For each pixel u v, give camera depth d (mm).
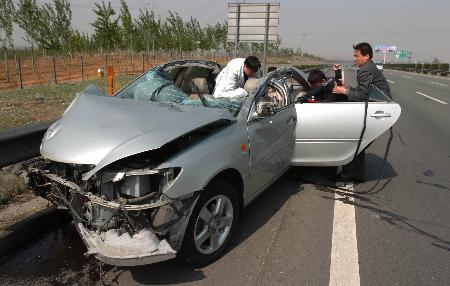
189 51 37688
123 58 35875
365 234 3822
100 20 26109
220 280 3051
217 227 3264
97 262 3299
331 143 4691
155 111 3330
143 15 32812
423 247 3607
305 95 4902
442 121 10477
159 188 2762
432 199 4758
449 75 36250
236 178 3502
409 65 59375
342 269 3221
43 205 3979
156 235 2779
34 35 20672
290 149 4523
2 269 3176
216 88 4574
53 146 3020
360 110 4648
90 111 3359
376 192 4938
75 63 28797
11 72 22406
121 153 2740
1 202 3998
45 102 10281
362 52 4973
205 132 3238
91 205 2852
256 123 3701
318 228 3922
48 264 3262
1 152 3590
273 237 3721
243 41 16328
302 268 3223
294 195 4773
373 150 7145
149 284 3000
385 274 3168
